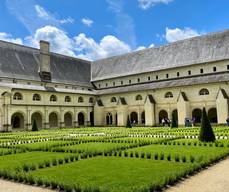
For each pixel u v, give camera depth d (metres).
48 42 63.50
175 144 20.16
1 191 9.20
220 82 48.09
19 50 59.84
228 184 9.22
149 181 9.45
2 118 48.88
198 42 57.84
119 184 9.17
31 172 11.41
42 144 22.38
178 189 8.81
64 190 9.03
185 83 52.59
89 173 10.94
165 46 63.41
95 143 22.17
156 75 60.31
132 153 15.13
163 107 55.34
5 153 17.19
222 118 46.72
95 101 66.81
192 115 52.34
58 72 64.69
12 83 53.16
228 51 51.62
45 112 56.28
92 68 76.12
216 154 14.38
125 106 60.88
